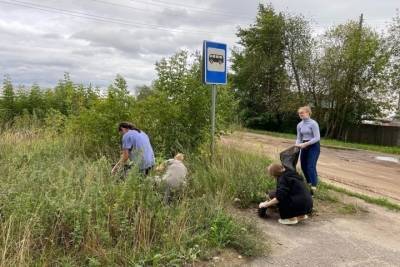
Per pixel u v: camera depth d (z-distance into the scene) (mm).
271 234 5105
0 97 13211
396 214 6414
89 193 4492
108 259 3799
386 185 9359
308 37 32531
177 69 8289
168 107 7805
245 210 5938
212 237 4559
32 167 5461
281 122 33750
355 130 29094
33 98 13461
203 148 7754
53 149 7551
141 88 8977
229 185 6285
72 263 3680
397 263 4445
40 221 3967
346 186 8672
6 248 3520
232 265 4160
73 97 12508
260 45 34438
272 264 4250
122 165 6074
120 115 8062
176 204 5141
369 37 26516
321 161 13305
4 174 5203
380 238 5219
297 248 4715
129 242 4152
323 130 29469
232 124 9109
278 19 32969
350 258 4516
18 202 4078
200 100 7996
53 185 4613
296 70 30703
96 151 7988
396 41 26031
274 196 5809
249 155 8102
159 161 6547
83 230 3998
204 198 5484
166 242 4242
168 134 7938
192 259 4090
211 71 7254
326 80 27656
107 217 4293
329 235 5215
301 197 5461
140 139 6094
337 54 26875
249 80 34094
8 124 11594
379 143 27797
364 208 6574
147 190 4812
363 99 27297
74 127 8773
